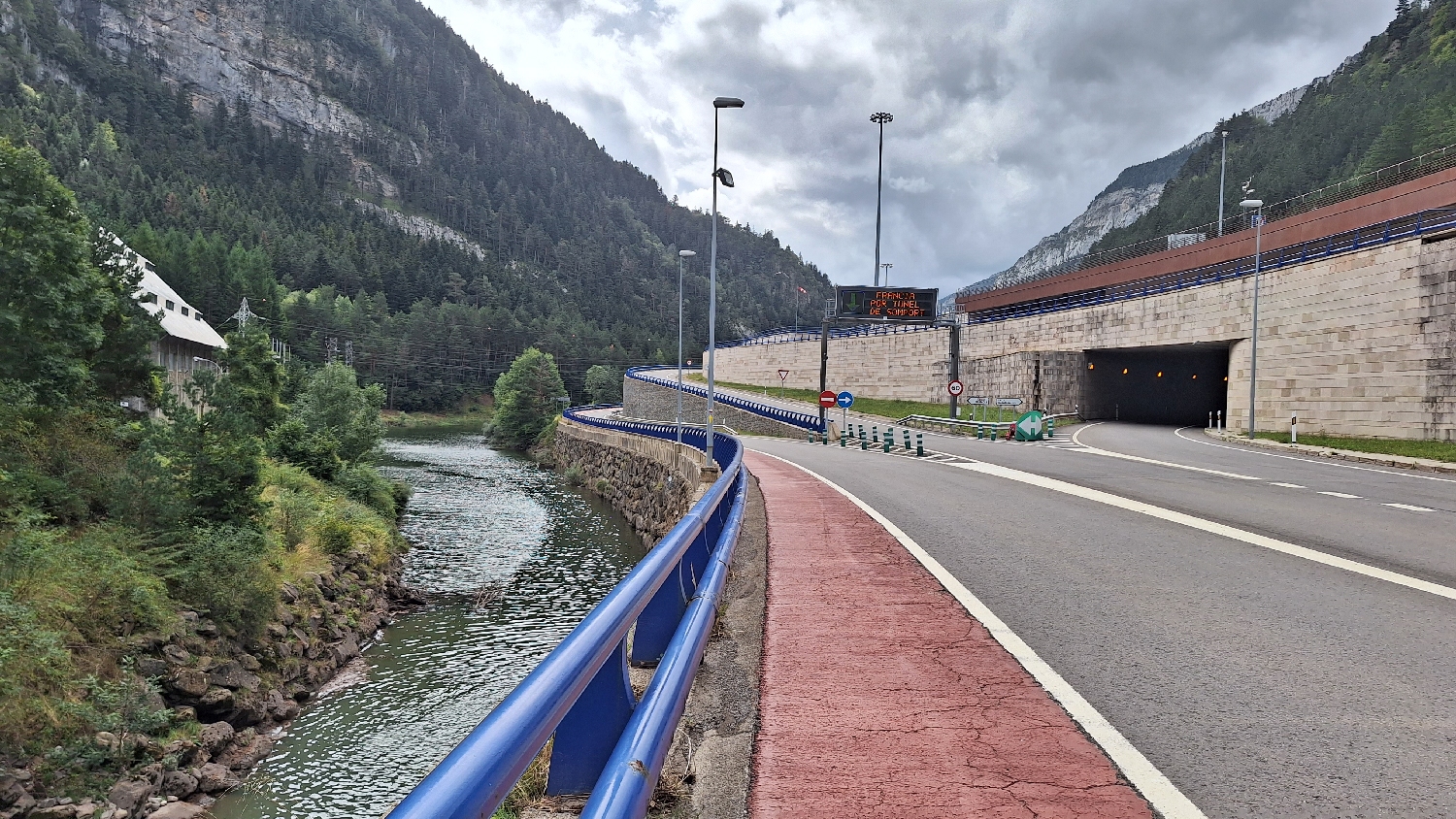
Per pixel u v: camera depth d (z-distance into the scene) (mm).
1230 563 8508
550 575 30656
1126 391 54844
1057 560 8711
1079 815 2973
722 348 101750
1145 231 167625
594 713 2793
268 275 153375
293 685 17578
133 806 11781
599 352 194750
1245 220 51875
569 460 68688
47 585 13648
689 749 3637
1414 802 3129
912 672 4848
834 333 80125
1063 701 4324
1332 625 5984
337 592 22547
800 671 4859
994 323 61156
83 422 20906
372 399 52344
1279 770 3418
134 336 24016
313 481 34844
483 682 19109
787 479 19594
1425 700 4355
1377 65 186625
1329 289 33438
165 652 14719
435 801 1133
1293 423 32906
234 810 12945
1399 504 13672
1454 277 27531
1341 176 129750
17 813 10562
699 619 4086
